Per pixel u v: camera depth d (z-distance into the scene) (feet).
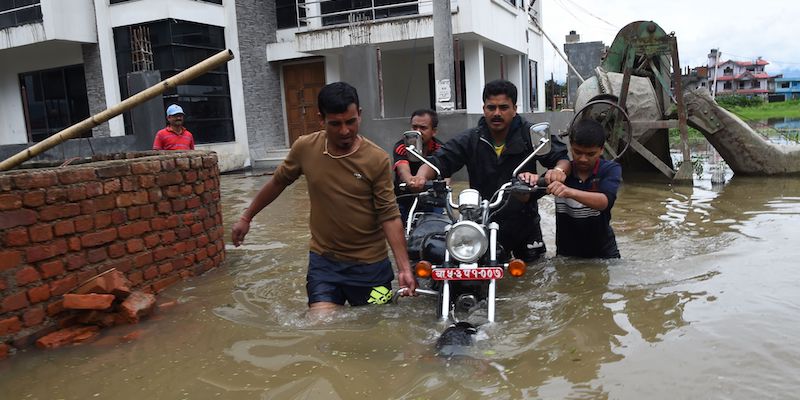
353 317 11.71
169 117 27.73
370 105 38.55
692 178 32.91
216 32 51.57
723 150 34.73
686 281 12.91
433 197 12.96
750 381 8.07
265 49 56.13
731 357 8.84
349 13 50.34
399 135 37.68
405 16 45.88
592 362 9.01
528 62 64.28
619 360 9.02
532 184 12.89
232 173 49.96
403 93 56.70
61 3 48.78
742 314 10.59
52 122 56.18
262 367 9.49
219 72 51.93
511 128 14.75
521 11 59.16
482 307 11.79
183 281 15.05
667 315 10.83
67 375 9.61
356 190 12.09
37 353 10.59
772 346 9.14
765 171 33.65
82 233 12.16
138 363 9.93
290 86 57.82
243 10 53.62
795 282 12.31
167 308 12.90
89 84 52.34
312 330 11.00
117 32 49.57
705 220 20.56
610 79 35.99
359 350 9.93
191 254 15.42
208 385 8.95
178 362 9.89
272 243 19.75
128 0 48.42
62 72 54.70
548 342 9.89
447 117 34.86
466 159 15.26
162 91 13.11
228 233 21.81
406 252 12.28
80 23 50.11
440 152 15.05
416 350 9.84
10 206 10.76
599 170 14.40
